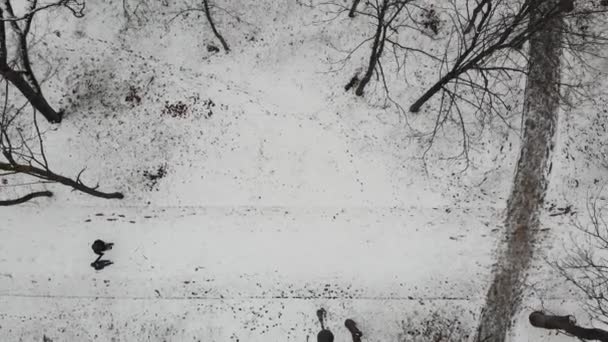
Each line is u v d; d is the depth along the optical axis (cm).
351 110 1791
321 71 1820
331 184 1719
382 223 1686
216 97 1789
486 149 1738
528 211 1702
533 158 1731
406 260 1658
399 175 1723
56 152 1725
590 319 1603
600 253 1650
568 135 1739
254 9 1839
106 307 1642
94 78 1788
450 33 1803
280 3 1831
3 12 1395
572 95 1756
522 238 1681
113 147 1738
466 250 1667
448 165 1731
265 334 1616
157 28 1844
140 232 1691
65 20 1812
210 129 1753
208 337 1614
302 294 1641
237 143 1742
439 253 1664
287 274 1653
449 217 1694
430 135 1748
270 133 1752
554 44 1734
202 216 1703
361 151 1738
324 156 1734
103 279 1659
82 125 1750
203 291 1648
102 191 1716
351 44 1820
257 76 1834
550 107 1752
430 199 1709
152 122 1758
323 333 1516
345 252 1664
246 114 1769
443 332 1616
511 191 1717
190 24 1847
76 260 1667
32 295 1656
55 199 1716
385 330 1612
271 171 1727
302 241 1675
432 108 1769
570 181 1714
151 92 1784
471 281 1650
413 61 1802
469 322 1627
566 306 1627
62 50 1792
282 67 1833
